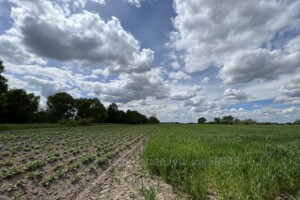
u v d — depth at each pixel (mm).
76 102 106938
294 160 9555
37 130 40219
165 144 16156
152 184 8531
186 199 6766
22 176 9367
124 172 10906
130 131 47656
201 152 12055
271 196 6461
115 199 7160
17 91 70125
